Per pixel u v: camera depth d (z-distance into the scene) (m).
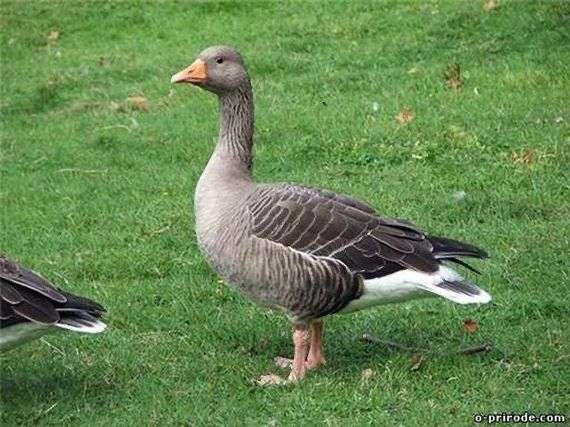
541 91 14.35
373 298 7.34
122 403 7.39
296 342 7.53
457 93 14.72
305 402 7.10
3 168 14.04
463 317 8.45
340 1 19.70
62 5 21.06
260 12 19.94
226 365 7.95
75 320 6.95
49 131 15.45
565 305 8.45
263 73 16.98
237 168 7.90
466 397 7.09
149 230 11.13
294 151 13.16
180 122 15.20
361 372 7.60
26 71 18.34
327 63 17.00
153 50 18.81
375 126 13.71
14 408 7.39
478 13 17.50
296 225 7.26
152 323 8.84
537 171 11.62
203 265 10.10
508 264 9.37
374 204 11.15
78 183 13.05
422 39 17.20
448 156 12.39
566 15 16.81
